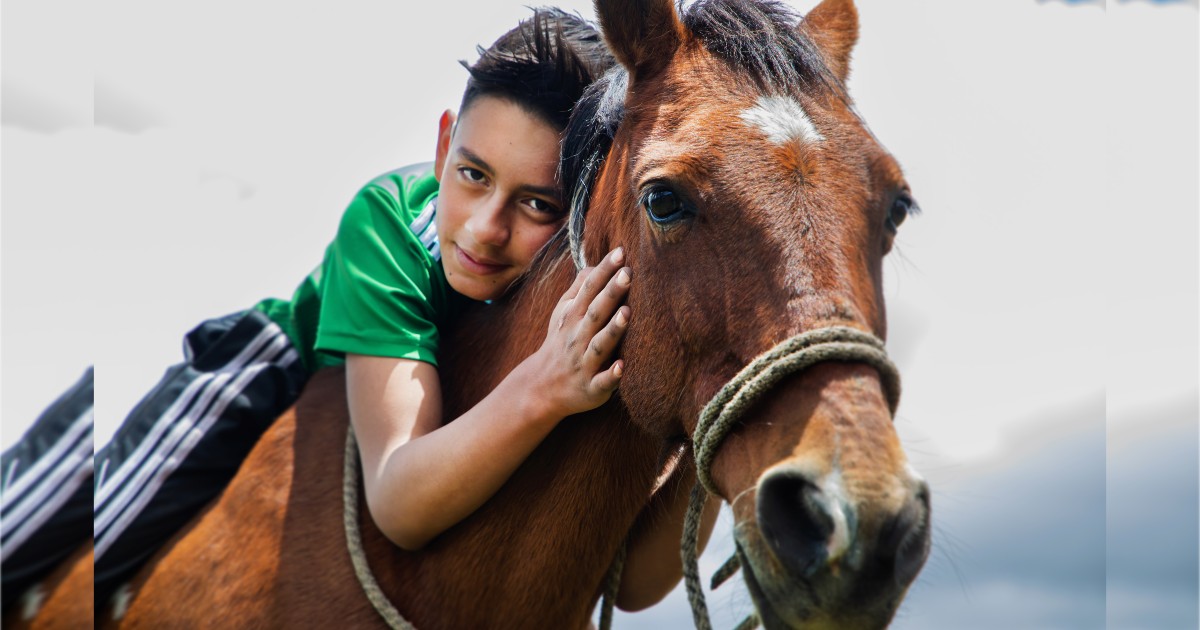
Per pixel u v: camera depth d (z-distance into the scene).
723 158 1.26
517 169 1.59
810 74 1.38
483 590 1.54
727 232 1.25
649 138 1.36
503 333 1.67
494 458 1.44
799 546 1.12
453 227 1.64
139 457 1.72
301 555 1.62
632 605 2.02
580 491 1.52
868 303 1.23
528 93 1.61
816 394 1.15
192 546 1.68
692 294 1.29
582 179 1.56
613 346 1.37
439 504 1.47
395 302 1.66
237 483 1.73
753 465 1.19
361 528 1.61
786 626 1.15
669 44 1.43
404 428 1.57
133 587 1.69
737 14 1.43
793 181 1.24
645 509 1.70
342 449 1.71
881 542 1.06
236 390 1.81
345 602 1.57
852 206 1.25
